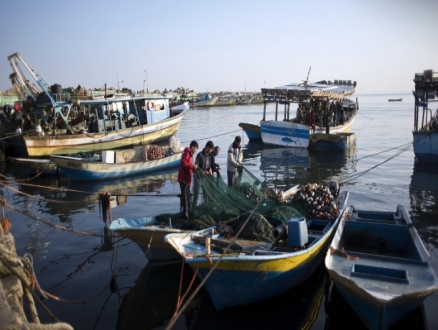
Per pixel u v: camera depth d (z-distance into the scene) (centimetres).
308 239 833
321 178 1797
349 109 3412
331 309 725
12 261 480
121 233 861
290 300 760
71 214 1325
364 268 678
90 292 786
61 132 2434
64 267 902
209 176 967
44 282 827
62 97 2352
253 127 2955
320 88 2725
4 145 2395
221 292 686
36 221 1252
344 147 2473
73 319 689
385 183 1664
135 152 1928
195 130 4047
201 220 898
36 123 2411
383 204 1352
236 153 1142
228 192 970
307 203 989
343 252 742
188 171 951
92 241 1068
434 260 877
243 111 7512
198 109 8300
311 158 2330
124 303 747
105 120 2570
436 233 1060
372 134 3528
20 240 1085
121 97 2705
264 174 1912
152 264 912
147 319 698
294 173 1920
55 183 1798
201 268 665
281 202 999
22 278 438
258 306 737
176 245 712
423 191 1519
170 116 3225
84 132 2423
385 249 888
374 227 899
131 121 2744
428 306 709
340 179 1762
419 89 2025
